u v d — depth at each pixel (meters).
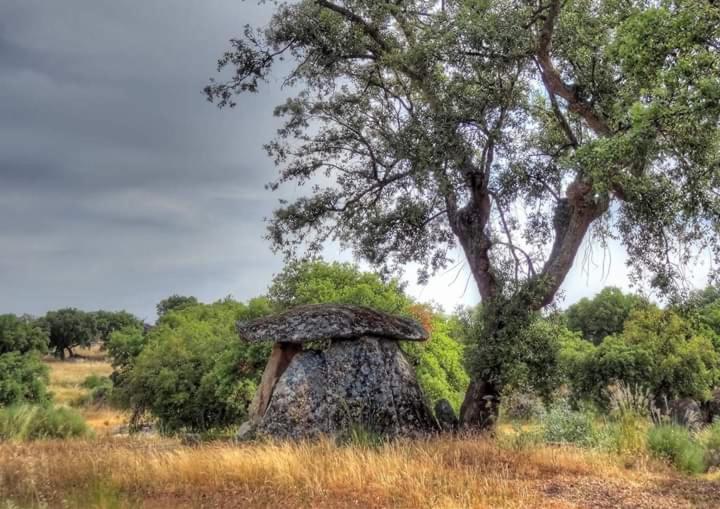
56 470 8.73
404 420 13.18
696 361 23.72
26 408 16.27
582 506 7.43
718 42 9.31
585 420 12.10
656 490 8.45
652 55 9.54
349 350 13.54
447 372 19.89
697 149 10.52
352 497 7.55
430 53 12.88
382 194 16.73
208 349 22.17
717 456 11.10
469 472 8.63
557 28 13.90
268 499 7.53
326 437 11.57
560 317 14.20
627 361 23.69
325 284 19.33
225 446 11.20
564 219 14.71
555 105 14.38
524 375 12.90
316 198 16.72
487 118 13.20
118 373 31.22
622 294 43.56
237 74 15.97
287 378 13.16
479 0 12.51
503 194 14.43
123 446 12.29
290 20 15.34
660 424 11.88
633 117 9.59
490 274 14.55
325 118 16.75
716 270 13.02
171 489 8.03
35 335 53.34
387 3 14.55
